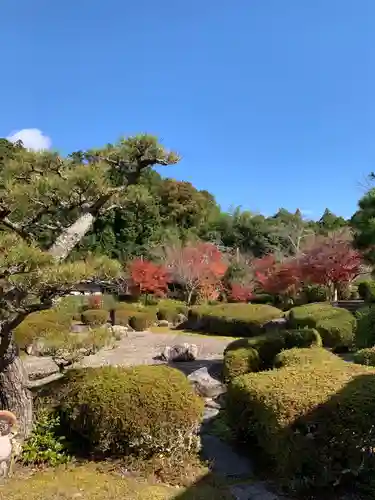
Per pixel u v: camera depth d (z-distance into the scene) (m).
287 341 7.18
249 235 26.72
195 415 3.63
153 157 4.27
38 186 3.61
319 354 5.09
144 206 4.77
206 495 3.05
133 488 3.12
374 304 7.25
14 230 3.88
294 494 3.06
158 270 19.88
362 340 6.16
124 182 4.34
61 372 4.14
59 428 3.86
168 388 3.68
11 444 3.28
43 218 4.06
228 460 3.72
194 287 20.25
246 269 21.42
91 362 8.98
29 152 3.95
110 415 3.49
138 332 14.91
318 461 2.96
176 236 23.62
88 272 3.17
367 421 2.92
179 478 3.34
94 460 3.55
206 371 6.35
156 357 10.11
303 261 17.14
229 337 13.70
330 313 10.67
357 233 5.70
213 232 27.55
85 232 4.01
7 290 3.33
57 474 3.32
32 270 2.97
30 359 6.59
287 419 3.06
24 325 7.47
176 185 27.53
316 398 3.14
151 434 3.47
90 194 3.93
